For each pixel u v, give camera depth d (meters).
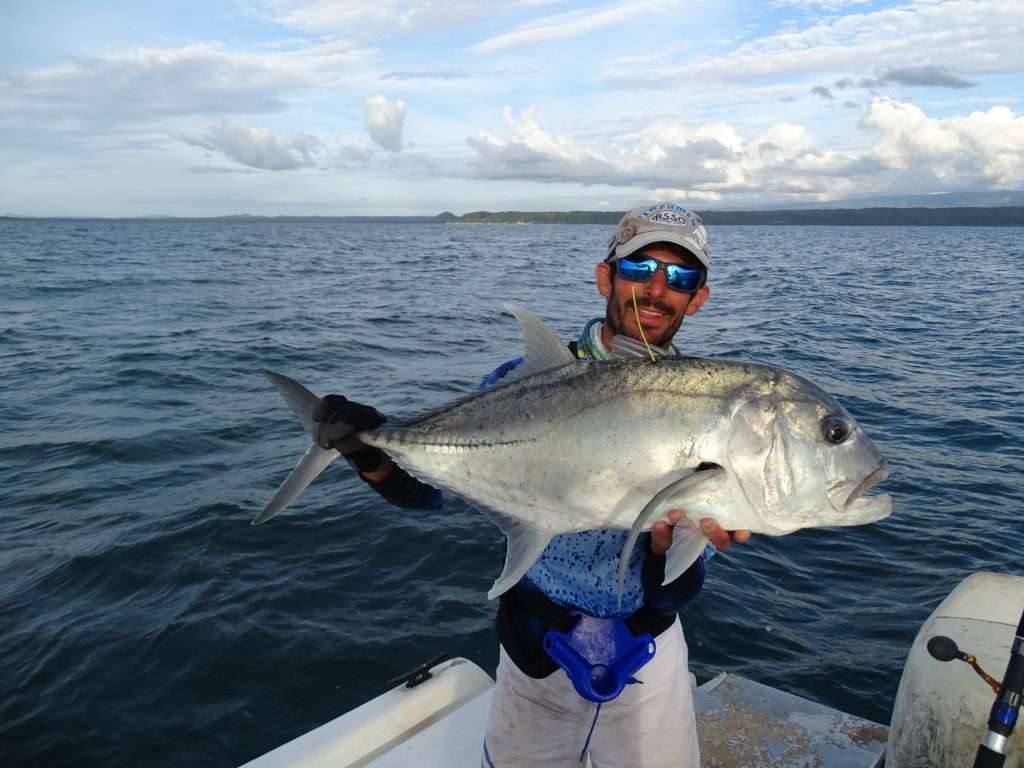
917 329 18.55
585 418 2.30
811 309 22.55
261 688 4.60
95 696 4.51
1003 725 2.04
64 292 25.31
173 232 127.75
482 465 2.38
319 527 6.59
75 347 14.97
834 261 50.28
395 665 4.82
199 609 5.35
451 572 5.94
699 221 2.50
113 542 6.29
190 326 18.08
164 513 6.84
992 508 7.16
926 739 2.38
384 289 28.19
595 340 2.60
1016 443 9.02
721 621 5.27
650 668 2.38
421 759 3.03
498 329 18.44
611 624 2.34
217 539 6.34
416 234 127.50
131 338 16.14
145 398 10.98
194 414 10.09
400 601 5.54
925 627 2.67
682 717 2.46
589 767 2.57
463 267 41.75
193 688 4.58
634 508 2.25
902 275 37.38
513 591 2.45
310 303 23.39
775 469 2.21
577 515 2.29
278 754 3.05
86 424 9.61
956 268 43.31
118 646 4.95
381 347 15.53
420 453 2.40
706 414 2.24
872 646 5.02
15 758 4.06
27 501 7.20
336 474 7.80
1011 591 2.68
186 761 4.05
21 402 10.73
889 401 10.99
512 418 2.38
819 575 5.96
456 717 3.27
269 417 9.94
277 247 67.00
